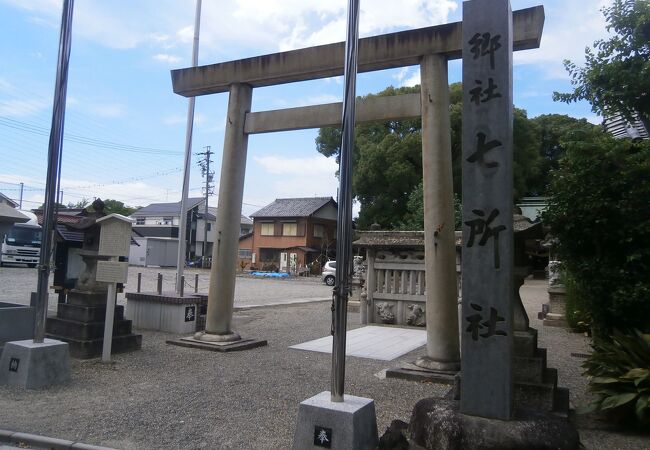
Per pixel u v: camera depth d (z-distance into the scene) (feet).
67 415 17.53
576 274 22.66
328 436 13.43
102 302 27.68
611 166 21.95
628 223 20.81
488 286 13.83
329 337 34.73
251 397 19.97
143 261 157.79
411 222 85.97
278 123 28.60
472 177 14.30
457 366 23.24
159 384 21.66
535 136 98.07
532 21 21.47
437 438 13.60
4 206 27.91
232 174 29.53
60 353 21.50
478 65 14.61
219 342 29.19
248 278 126.41
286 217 158.61
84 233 28.60
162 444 15.14
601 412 18.15
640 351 17.49
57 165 22.02
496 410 13.44
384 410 18.66
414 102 24.91
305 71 27.63
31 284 67.72
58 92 22.08
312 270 148.25
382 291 41.65
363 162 96.27
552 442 12.82
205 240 158.61
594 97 28.71
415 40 24.36
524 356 17.20
